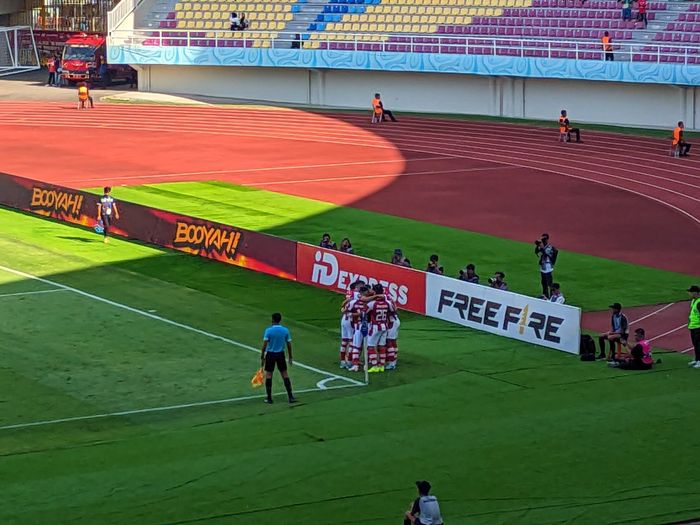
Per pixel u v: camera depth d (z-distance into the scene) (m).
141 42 87.69
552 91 76.62
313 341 35.03
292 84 85.31
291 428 27.33
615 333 32.72
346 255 40.00
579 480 24.11
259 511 22.42
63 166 62.16
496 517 22.34
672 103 72.56
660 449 25.83
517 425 27.33
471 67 77.00
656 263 44.69
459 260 44.62
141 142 69.62
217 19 88.69
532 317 34.75
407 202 54.75
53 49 103.06
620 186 58.66
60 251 45.34
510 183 59.28
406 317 37.56
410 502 22.89
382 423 27.67
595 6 78.69
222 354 33.69
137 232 47.41
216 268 43.34
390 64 79.44
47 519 21.97
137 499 22.92
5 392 30.19
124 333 35.53
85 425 27.81
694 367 32.31
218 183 58.41
